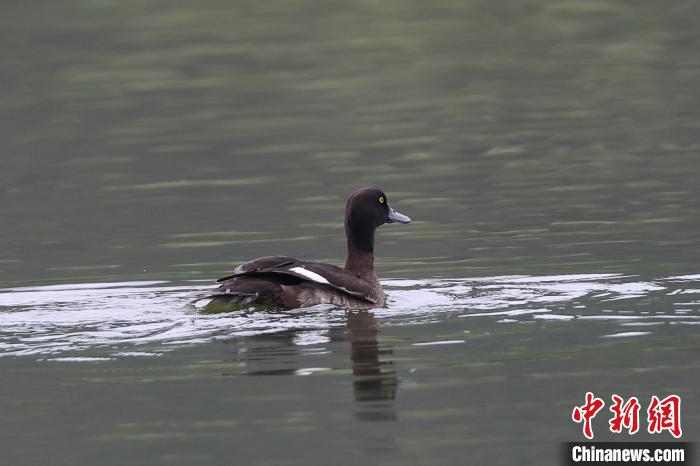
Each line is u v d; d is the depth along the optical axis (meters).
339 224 21.67
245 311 15.19
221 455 10.82
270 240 20.61
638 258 17.89
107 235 21.33
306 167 26.59
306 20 45.03
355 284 15.38
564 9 45.47
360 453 10.78
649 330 13.95
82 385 12.62
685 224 20.09
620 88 33.84
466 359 13.10
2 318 15.23
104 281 17.70
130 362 13.31
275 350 13.61
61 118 32.94
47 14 45.97
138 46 41.28
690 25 41.81
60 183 26.16
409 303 15.66
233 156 27.98
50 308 15.77
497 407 11.73
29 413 11.95
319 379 12.62
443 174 25.42
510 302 15.52
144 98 34.91
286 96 34.53
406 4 47.06
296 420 11.55
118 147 29.42
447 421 11.41
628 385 12.16
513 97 33.44
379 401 11.94
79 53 40.50
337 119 31.59
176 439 11.20
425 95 34.12
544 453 10.74
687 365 12.66
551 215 21.42
